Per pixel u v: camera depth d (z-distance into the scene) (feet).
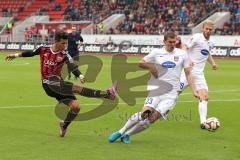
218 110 60.75
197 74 50.49
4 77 101.45
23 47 212.23
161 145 40.37
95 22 227.81
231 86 88.69
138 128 40.40
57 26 231.09
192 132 46.16
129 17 223.10
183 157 36.37
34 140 41.57
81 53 194.49
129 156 36.40
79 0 246.88
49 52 42.01
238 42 173.47
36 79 97.25
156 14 216.95
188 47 50.60
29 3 262.06
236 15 198.39
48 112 56.80
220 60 162.40
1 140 41.45
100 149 38.50
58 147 39.01
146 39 191.93
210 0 212.43
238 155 37.19
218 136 44.39
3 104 63.10
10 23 239.71
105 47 195.52
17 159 35.09
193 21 206.18
